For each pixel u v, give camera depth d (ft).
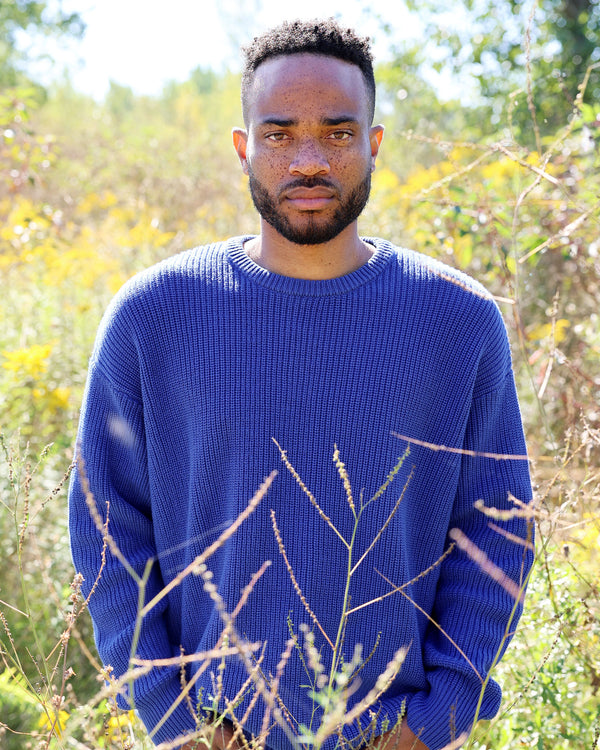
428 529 5.79
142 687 5.55
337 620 5.41
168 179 27.32
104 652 5.77
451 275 5.76
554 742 6.72
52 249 17.60
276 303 5.53
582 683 7.16
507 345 5.90
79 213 23.09
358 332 5.51
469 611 5.73
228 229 20.94
